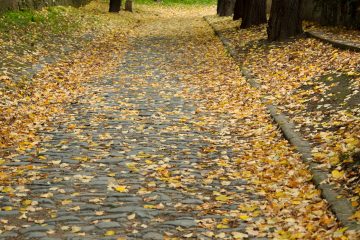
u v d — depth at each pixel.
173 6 45.97
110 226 5.52
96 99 11.81
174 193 6.50
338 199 5.86
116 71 15.45
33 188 6.63
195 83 13.68
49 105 11.26
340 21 17.59
